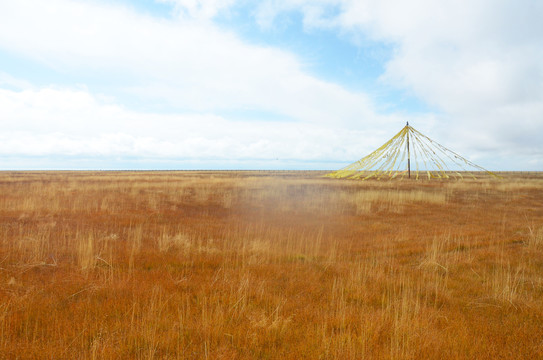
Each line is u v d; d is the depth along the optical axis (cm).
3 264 651
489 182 3428
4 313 404
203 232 1077
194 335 381
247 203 1845
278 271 658
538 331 411
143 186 2550
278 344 375
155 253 778
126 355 338
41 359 328
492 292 552
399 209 1670
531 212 1630
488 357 348
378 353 347
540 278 621
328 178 4350
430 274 651
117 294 509
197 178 3766
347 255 818
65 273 612
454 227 1232
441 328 418
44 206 1480
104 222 1183
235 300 480
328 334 388
